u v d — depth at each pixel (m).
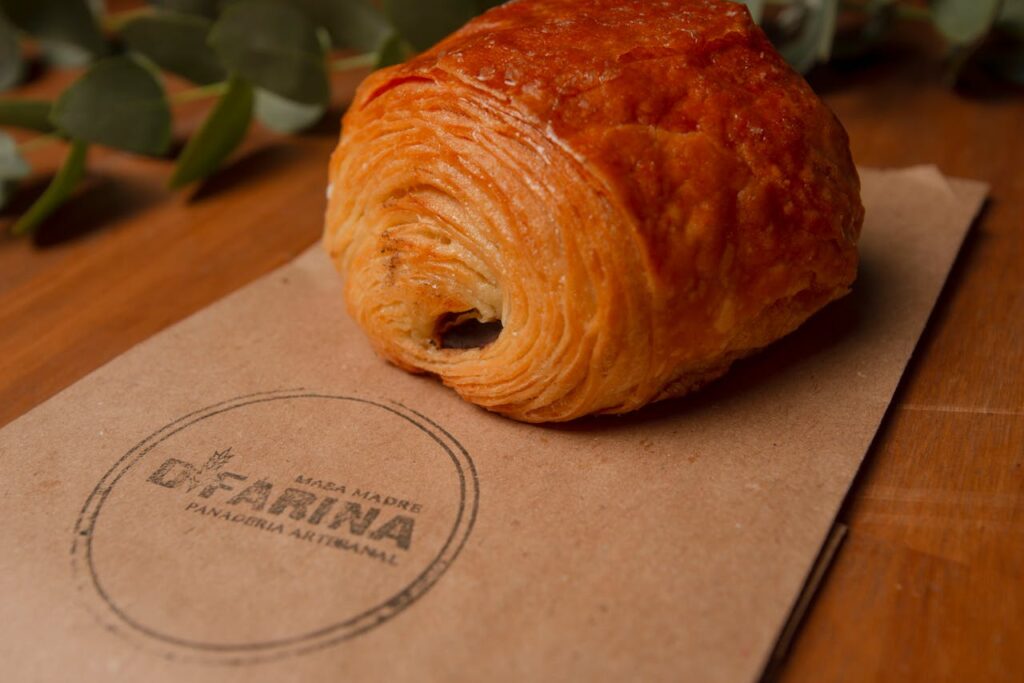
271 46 0.30
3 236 0.30
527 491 0.20
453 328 0.23
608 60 0.21
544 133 0.20
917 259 0.26
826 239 0.21
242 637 0.18
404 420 0.22
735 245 0.20
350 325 0.25
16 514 0.20
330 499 0.20
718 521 0.19
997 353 0.23
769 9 0.38
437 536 0.19
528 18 0.23
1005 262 0.26
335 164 0.23
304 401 0.23
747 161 0.21
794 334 0.24
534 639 0.18
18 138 0.35
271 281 0.27
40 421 0.22
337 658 0.17
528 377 0.21
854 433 0.21
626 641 0.18
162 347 0.24
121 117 0.31
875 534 0.20
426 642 0.18
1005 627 0.18
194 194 0.32
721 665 0.17
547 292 0.20
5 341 0.26
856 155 0.32
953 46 0.37
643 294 0.20
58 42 0.37
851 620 0.18
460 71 0.21
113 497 0.20
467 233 0.21
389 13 0.30
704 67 0.21
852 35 0.37
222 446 0.22
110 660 0.18
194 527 0.20
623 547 0.19
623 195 0.20
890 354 0.23
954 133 0.33
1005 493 0.20
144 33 0.32
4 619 0.18
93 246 0.29
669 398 0.22
